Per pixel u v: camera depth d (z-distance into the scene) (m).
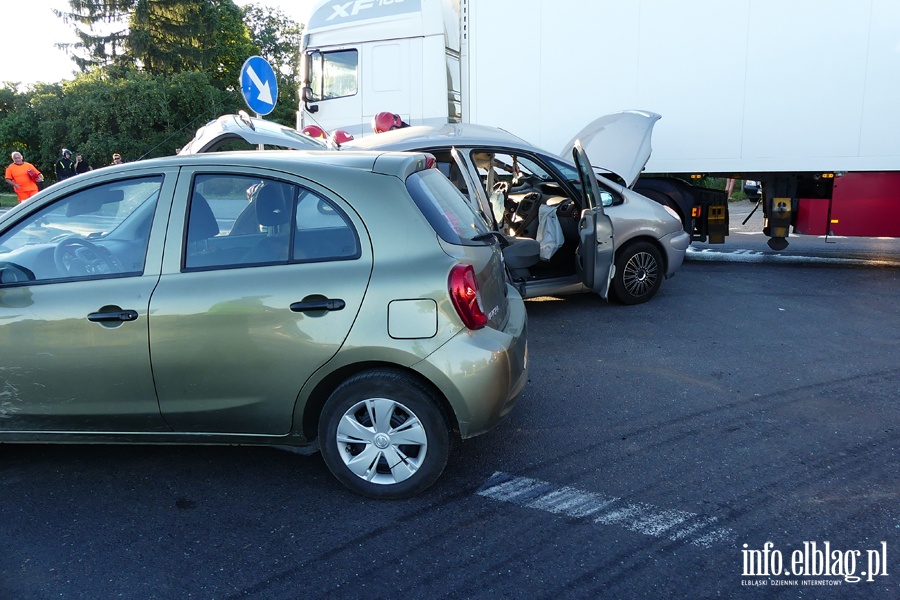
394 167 3.44
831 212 9.01
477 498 3.49
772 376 5.14
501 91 9.40
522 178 7.13
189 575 2.89
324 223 3.37
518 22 9.21
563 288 6.56
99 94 37.03
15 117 38.25
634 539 3.11
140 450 4.09
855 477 3.62
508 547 3.07
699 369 5.32
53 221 3.60
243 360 3.33
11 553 3.06
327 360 3.29
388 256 3.29
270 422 3.43
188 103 38.88
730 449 3.98
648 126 8.00
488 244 3.77
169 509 3.42
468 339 3.26
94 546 3.11
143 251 3.47
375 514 3.35
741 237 12.73
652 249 7.21
